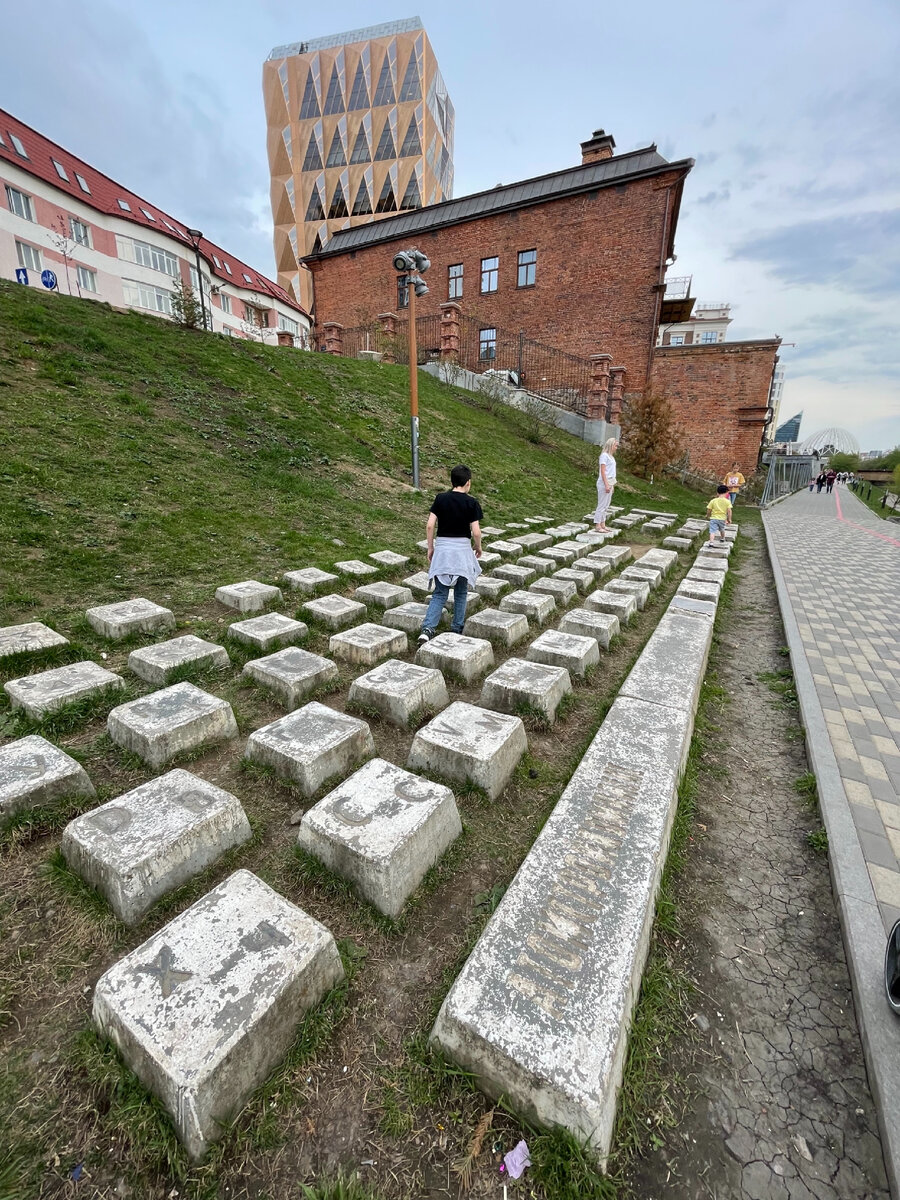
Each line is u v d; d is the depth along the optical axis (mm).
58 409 6977
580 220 19516
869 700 4020
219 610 4551
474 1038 1453
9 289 9508
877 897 2164
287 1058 1502
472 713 3062
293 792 2578
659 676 3738
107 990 1472
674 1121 1466
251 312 44344
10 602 3986
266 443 8711
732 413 19281
